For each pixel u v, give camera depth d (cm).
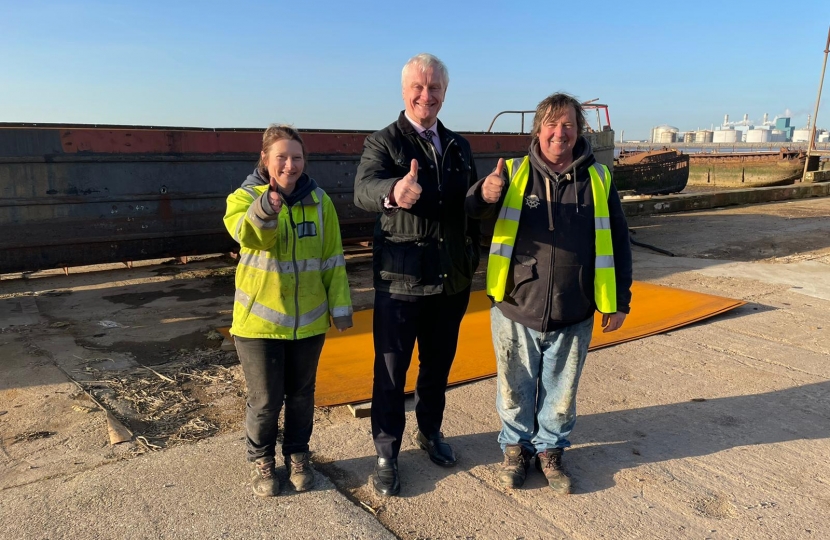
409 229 267
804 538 246
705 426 347
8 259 591
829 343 491
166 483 281
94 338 519
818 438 333
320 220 270
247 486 279
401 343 274
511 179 271
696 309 576
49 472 291
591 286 268
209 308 626
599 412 367
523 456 295
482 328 530
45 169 594
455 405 375
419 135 266
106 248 641
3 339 512
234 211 251
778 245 973
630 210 1398
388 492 273
